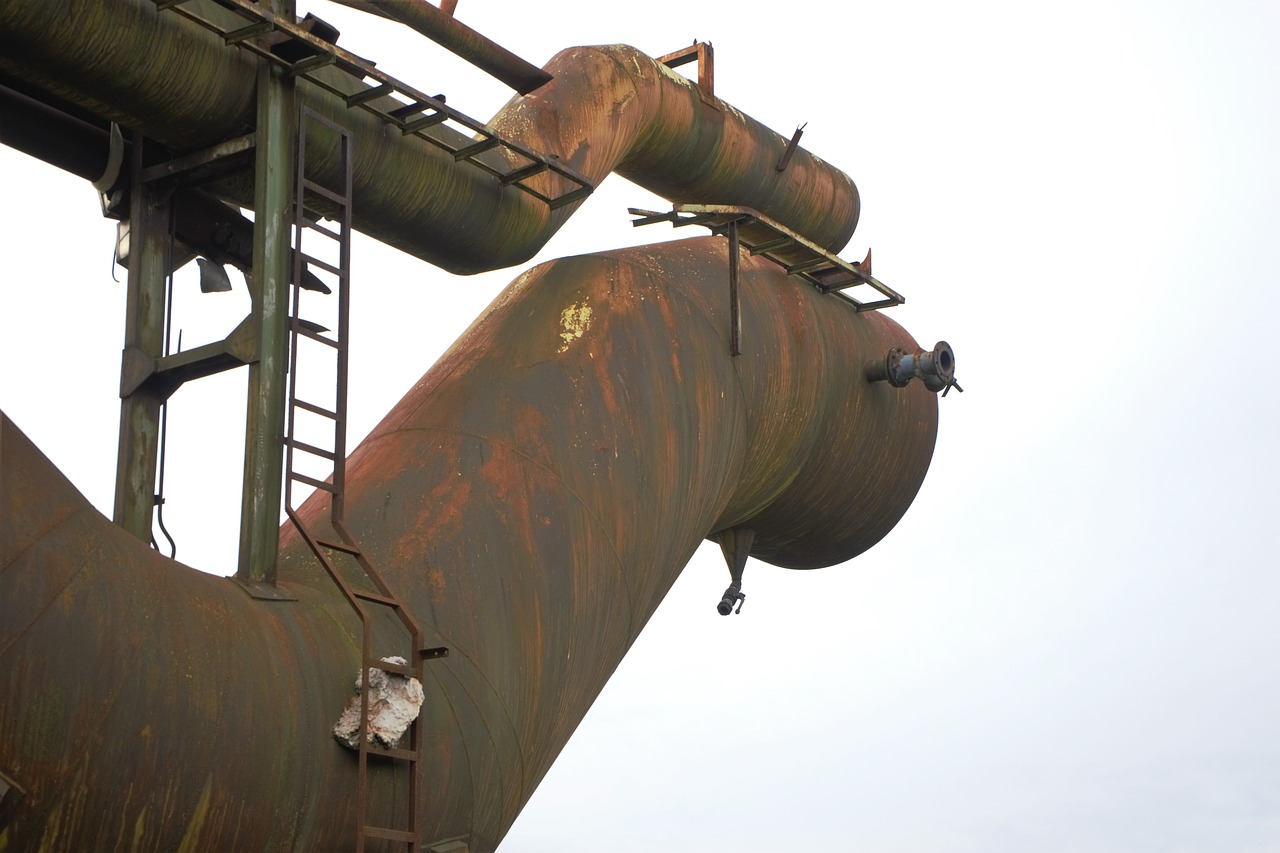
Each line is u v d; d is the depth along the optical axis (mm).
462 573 12641
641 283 15891
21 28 10758
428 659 11852
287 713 10453
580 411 14305
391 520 12812
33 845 9148
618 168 17922
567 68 16516
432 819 11672
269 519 11258
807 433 17766
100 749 9367
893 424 19031
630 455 14453
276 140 11844
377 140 12953
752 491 17875
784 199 19188
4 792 8961
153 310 12469
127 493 12031
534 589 13039
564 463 13883
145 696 9602
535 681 12891
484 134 13117
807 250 17562
